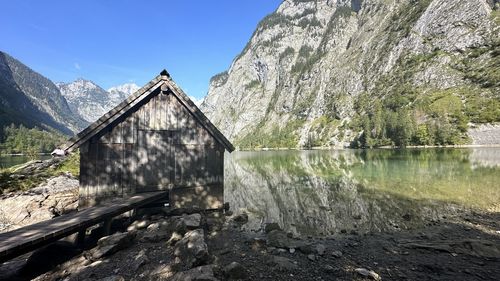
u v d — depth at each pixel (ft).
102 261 25.43
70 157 78.43
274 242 31.71
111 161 40.68
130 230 34.06
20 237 23.00
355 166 137.90
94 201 39.75
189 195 44.73
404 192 65.31
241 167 162.91
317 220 45.06
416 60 563.07
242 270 22.21
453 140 333.01
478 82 428.15
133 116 42.09
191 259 23.93
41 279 23.17
